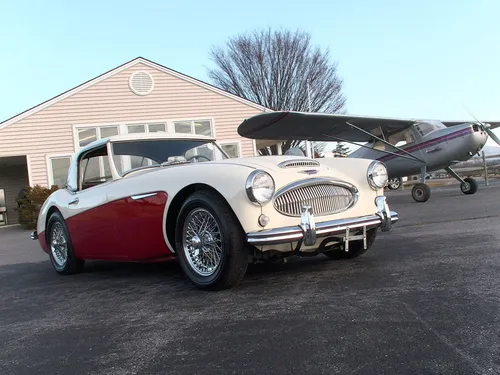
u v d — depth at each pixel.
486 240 4.75
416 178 25.73
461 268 3.60
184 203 3.41
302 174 3.38
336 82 25.89
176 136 4.66
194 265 3.44
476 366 1.94
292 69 25.30
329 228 3.27
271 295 3.15
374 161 3.78
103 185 4.22
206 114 15.79
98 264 5.48
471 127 11.05
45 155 14.37
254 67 25.36
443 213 7.74
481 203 9.00
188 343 2.40
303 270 3.89
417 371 1.92
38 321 3.06
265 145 19.56
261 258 3.33
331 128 12.15
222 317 2.76
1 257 7.01
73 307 3.35
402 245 4.84
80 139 14.71
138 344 2.45
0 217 19.11
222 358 2.18
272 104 25.58
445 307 2.68
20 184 19.58
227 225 3.13
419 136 11.91
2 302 3.71
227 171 3.20
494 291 2.94
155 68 15.39
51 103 14.45
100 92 14.91
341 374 1.94
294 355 2.15
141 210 3.73
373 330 2.38
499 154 21.81
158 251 3.73
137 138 4.43
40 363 2.30
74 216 4.50
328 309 2.76
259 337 2.40
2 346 2.60
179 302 3.18
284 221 3.17
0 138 14.04
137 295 3.53
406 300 2.85
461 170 22.58
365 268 3.81
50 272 5.17
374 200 3.73
